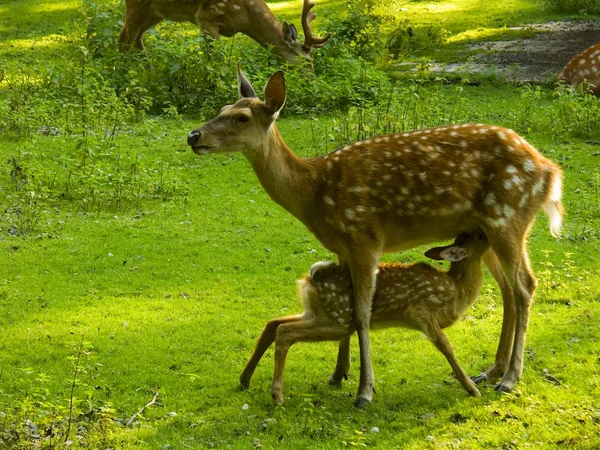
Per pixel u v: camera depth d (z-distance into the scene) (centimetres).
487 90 2545
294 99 2273
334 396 1034
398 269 1026
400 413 978
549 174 1030
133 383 1070
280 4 3728
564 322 1221
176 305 1308
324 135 2077
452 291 1020
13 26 3316
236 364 1127
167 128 2158
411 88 2150
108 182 1727
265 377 1088
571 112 2150
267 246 1541
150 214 1670
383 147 1040
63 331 1209
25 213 1620
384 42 2980
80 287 1362
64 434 912
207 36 2330
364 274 1007
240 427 948
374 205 1020
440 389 1038
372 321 1028
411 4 3747
